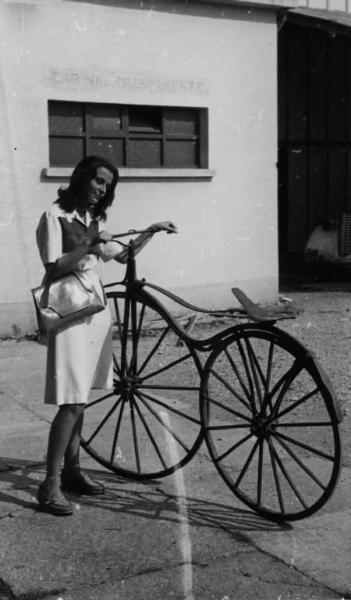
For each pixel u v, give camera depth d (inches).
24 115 326.6
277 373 266.7
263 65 391.2
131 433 201.8
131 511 153.1
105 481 170.1
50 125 339.6
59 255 149.0
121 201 357.1
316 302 434.3
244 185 390.9
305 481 168.1
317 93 576.1
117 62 348.2
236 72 383.6
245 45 385.1
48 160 333.7
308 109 573.9
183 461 164.9
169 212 370.3
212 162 380.8
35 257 332.5
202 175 374.3
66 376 150.3
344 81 587.2
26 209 329.4
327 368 276.2
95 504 156.8
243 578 126.3
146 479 169.9
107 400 236.5
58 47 332.5
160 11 357.4
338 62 582.2
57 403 149.3
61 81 334.0
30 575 126.6
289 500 157.4
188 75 369.1
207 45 373.4
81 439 178.4
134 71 353.1
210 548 136.7
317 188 583.2
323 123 580.7
